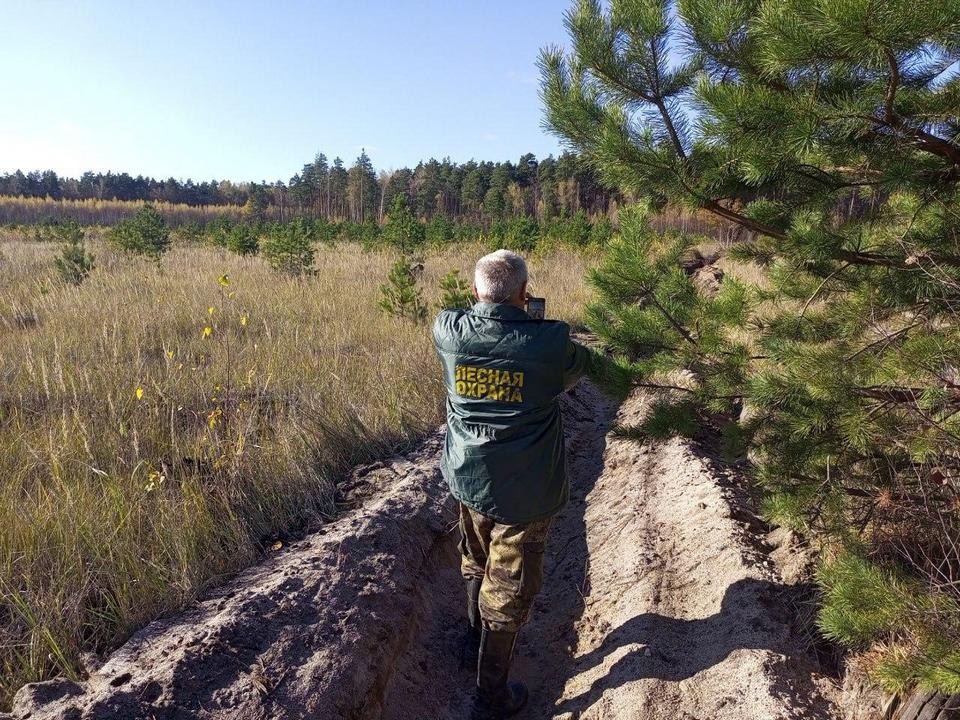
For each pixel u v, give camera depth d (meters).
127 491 3.78
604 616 3.45
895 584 2.18
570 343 2.65
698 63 2.76
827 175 2.70
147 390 5.21
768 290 3.59
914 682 2.13
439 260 17.56
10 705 2.39
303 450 4.66
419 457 4.95
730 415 5.51
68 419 4.59
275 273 12.84
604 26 2.81
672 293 3.23
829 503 2.70
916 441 2.47
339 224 32.19
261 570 3.42
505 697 2.87
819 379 2.60
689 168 2.81
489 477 2.60
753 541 3.51
